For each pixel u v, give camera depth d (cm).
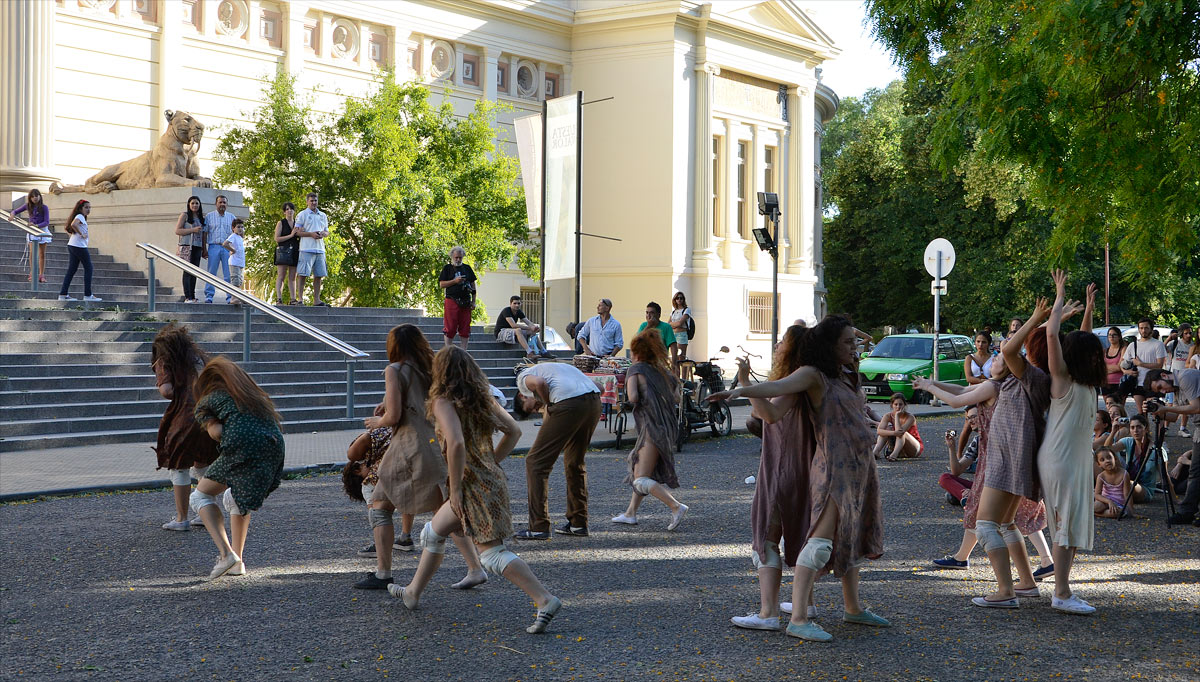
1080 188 1092
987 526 711
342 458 1383
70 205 2416
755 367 3991
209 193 2256
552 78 3934
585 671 575
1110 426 1145
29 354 1616
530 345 2361
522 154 2428
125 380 1669
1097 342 688
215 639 632
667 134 3728
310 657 598
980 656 601
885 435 1525
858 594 732
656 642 628
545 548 895
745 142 4056
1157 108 1038
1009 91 1050
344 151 2872
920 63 1247
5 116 2617
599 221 3847
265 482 783
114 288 2089
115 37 2900
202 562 829
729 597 733
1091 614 692
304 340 2050
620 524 1005
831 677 564
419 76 3562
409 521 880
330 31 3372
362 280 2927
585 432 943
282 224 2184
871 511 647
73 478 1187
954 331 4875
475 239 3094
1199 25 934
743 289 3931
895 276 4944
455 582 776
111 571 797
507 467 1377
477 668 580
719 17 3766
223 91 3128
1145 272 1122
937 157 1151
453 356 661
